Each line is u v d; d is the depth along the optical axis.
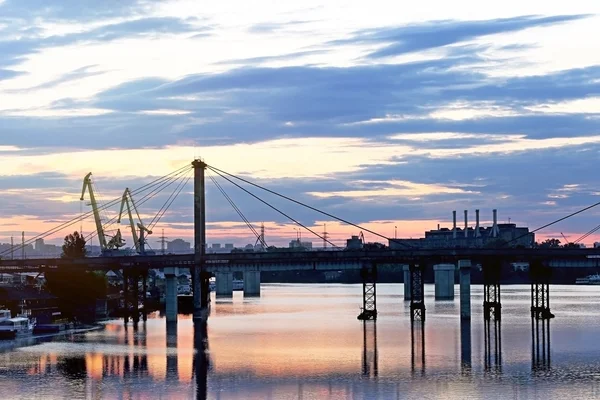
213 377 195.25
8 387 185.75
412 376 194.75
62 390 182.38
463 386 182.88
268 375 197.25
